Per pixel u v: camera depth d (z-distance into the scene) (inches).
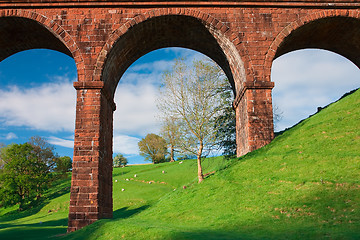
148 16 748.6
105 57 723.4
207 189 650.2
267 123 732.7
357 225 344.8
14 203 2089.1
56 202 1994.3
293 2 767.7
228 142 1020.5
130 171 2851.9
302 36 846.5
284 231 370.9
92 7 749.3
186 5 757.9
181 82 961.5
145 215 646.5
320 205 425.7
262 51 756.0
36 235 655.8
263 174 606.9
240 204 521.3
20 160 2156.7
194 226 474.9
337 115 738.2
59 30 735.7
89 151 668.7
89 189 646.5
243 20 767.1
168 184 1903.3
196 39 868.6
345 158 538.0
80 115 688.4
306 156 601.0
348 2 765.3
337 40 886.4
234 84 906.7
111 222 554.9
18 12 736.3
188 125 934.4
